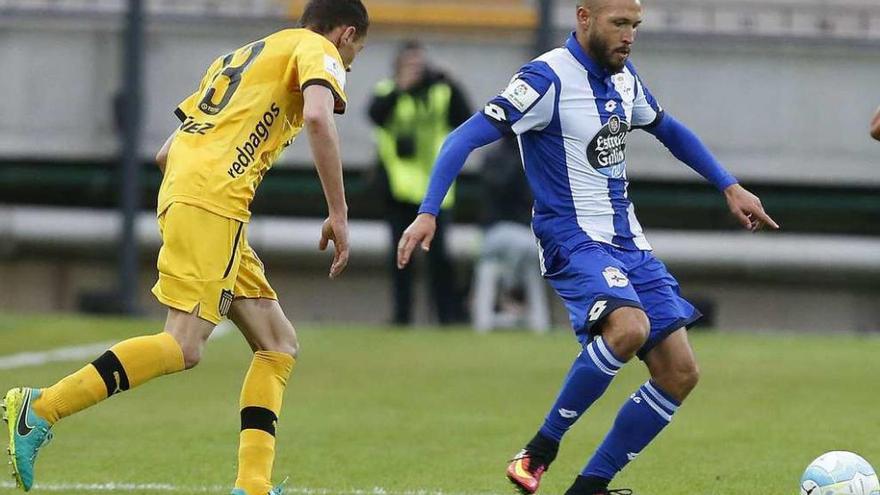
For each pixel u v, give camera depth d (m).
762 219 21.36
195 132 18.89
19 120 61.22
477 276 53.75
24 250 62.06
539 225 20.39
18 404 17.94
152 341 18.23
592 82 20.23
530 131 20.31
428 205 19.39
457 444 26.84
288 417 30.39
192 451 25.55
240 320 19.58
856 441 27.30
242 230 18.78
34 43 61.00
